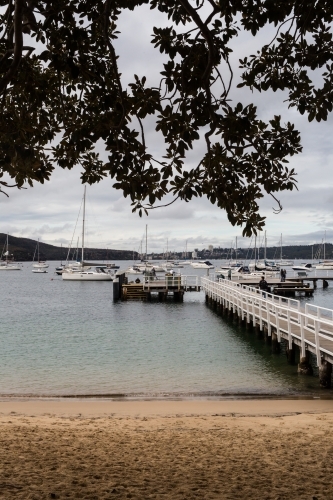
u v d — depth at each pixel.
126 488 5.99
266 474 6.71
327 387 15.15
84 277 89.81
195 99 5.69
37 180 6.40
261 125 6.08
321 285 72.31
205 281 46.66
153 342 24.45
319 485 6.20
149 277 47.94
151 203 5.77
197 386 15.54
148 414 11.89
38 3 5.80
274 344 21.20
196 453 7.94
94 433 9.49
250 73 7.01
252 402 13.25
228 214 6.30
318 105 6.74
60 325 31.50
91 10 5.99
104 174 7.47
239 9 6.11
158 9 6.45
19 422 10.55
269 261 131.75
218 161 5.79
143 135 5.60
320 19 6.41
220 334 26.86
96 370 18.05
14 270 155.12
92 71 6.18
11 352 21.81
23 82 5.98
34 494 5.57
